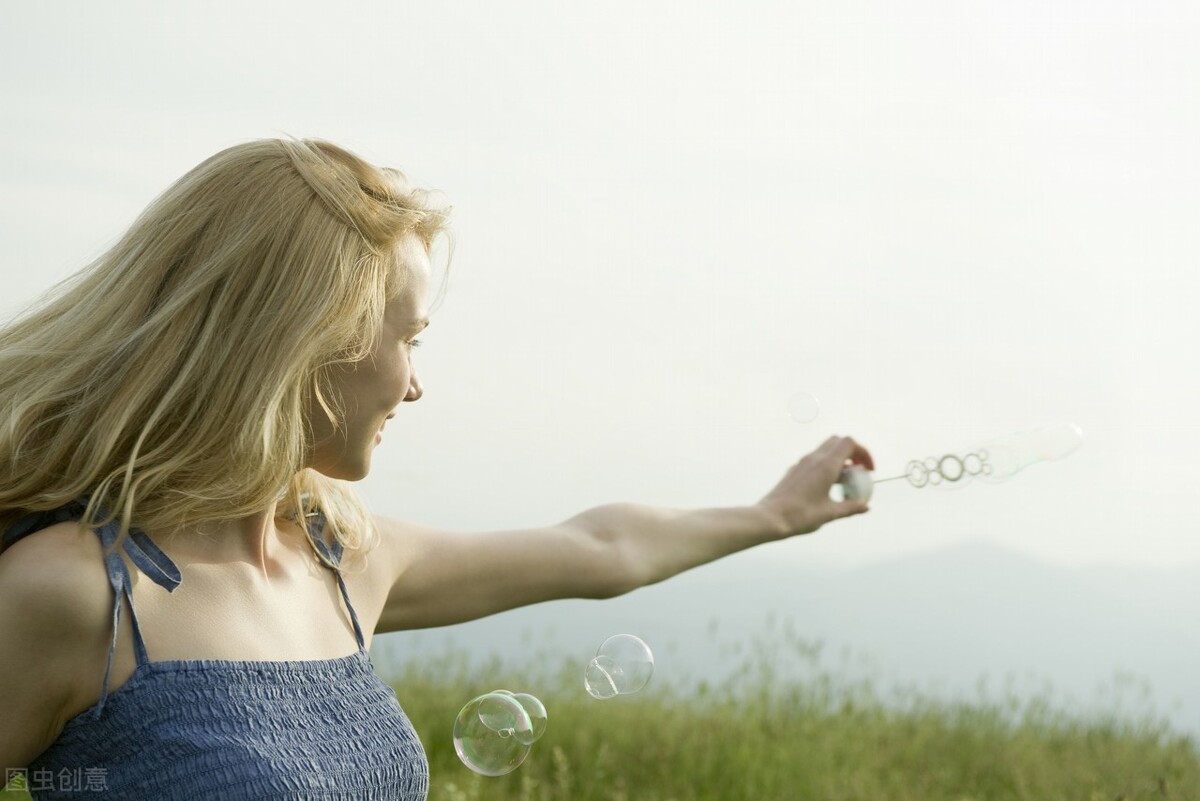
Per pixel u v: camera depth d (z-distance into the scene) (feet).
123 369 5.73
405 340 6.25
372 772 6.06
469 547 7.23
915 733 21.04
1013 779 18.62
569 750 18.21
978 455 8.18
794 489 8.04
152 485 5.68
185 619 5.78
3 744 5.43
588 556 7.48
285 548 6.46
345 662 6.32
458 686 21.74
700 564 7.80
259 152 6.01
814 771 17.97
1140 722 21.33
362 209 5.96
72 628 5.44
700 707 21.21
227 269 5.79
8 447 5.62
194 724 5.62
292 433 5.88
